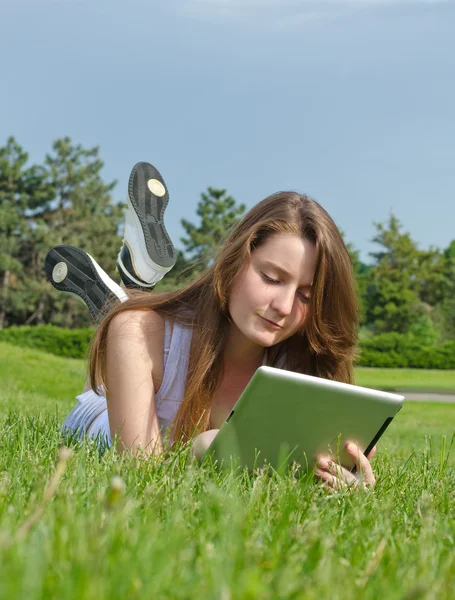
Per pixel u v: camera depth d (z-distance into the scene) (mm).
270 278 2508
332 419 2361
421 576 1271
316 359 2883
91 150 44031
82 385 14141
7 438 2727
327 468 2412
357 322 2807
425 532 1640
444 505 2123
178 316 2773
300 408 2311
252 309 2516
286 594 1066
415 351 34844
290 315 2570
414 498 2320
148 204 4438
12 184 42312
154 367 2742
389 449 4613
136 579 1083
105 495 1705
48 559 1133
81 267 4328
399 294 46625
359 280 47938
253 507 1780
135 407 2650
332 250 2582
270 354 2904
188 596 1062
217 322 2701
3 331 32375
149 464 2242
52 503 1581
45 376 14461
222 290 2576
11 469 2043
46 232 40656
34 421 3531
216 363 2756
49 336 32312
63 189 43500
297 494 1956
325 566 1273
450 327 49312
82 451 2238
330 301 2670
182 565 1208
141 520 1541
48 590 1004
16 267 40125
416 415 12836
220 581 1091
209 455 2371
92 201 44406
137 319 2744
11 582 960
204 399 2738
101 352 2742
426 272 48188
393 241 47875
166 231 4508
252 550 1314
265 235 2535
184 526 1524
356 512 1820
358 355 2904
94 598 946
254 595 977
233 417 2326
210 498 1797
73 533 1278
